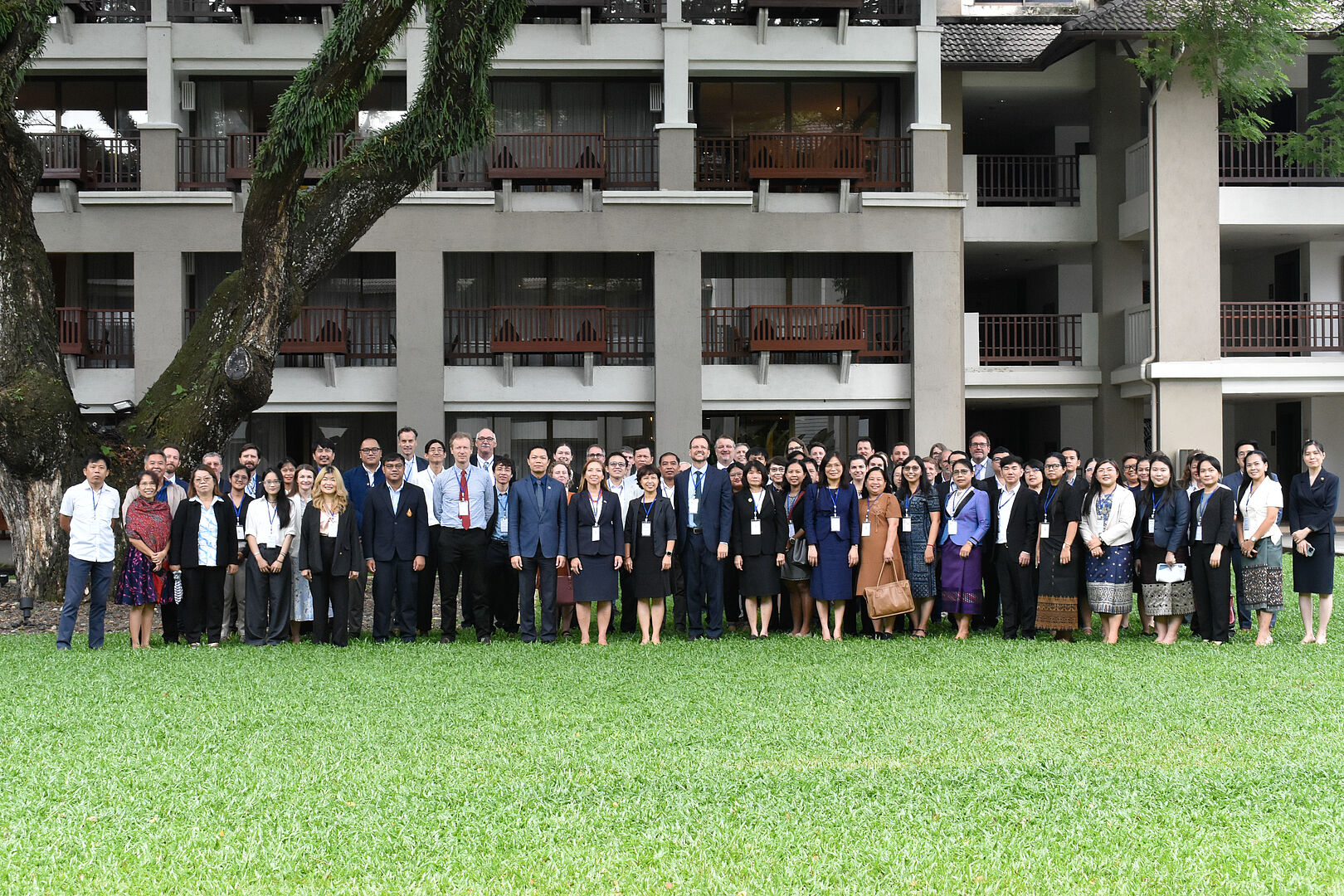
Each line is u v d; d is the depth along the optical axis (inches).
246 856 203.6
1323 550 454.3
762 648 440.1
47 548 567.8
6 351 567.5
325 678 374.6
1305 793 240.4
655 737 292.4
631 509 468.4
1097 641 462.0
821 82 890.1
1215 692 346.6
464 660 412.5
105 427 585.0
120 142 843.4
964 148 1067.9
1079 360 945.5
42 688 358.3
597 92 876.0
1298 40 833.5
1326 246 960.9
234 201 820.6
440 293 830.5
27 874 195.3
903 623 510.9
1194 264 869.8
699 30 848.9
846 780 251.6
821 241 847.7
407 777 255.3
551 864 199.3
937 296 853.2
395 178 595.5
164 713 322.7
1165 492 457.4
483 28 571.8
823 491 470.6
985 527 474.0
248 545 463.5
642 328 886.4
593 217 837.8
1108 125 934.4
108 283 868.0
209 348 592.1
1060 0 1054.4
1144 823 222.7
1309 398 1016.2
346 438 879.1
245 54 829.2
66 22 818.8
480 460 493.4
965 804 234.5
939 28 864.9
